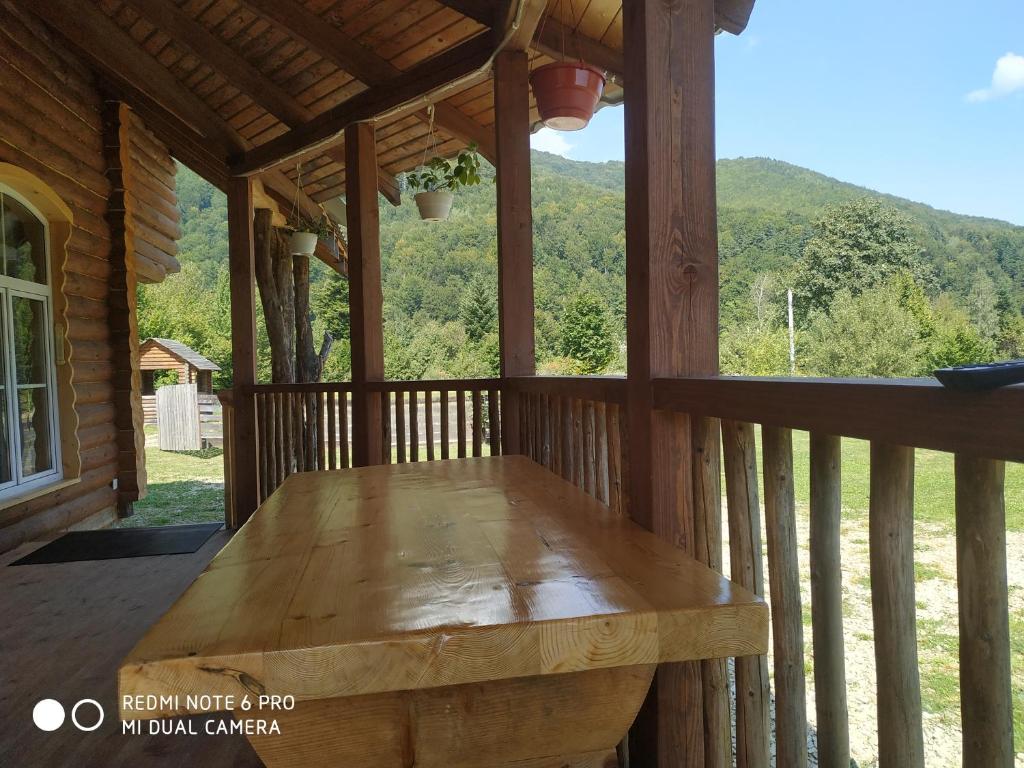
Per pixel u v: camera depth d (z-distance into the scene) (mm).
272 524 1479
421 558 1190
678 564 1135
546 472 2117
